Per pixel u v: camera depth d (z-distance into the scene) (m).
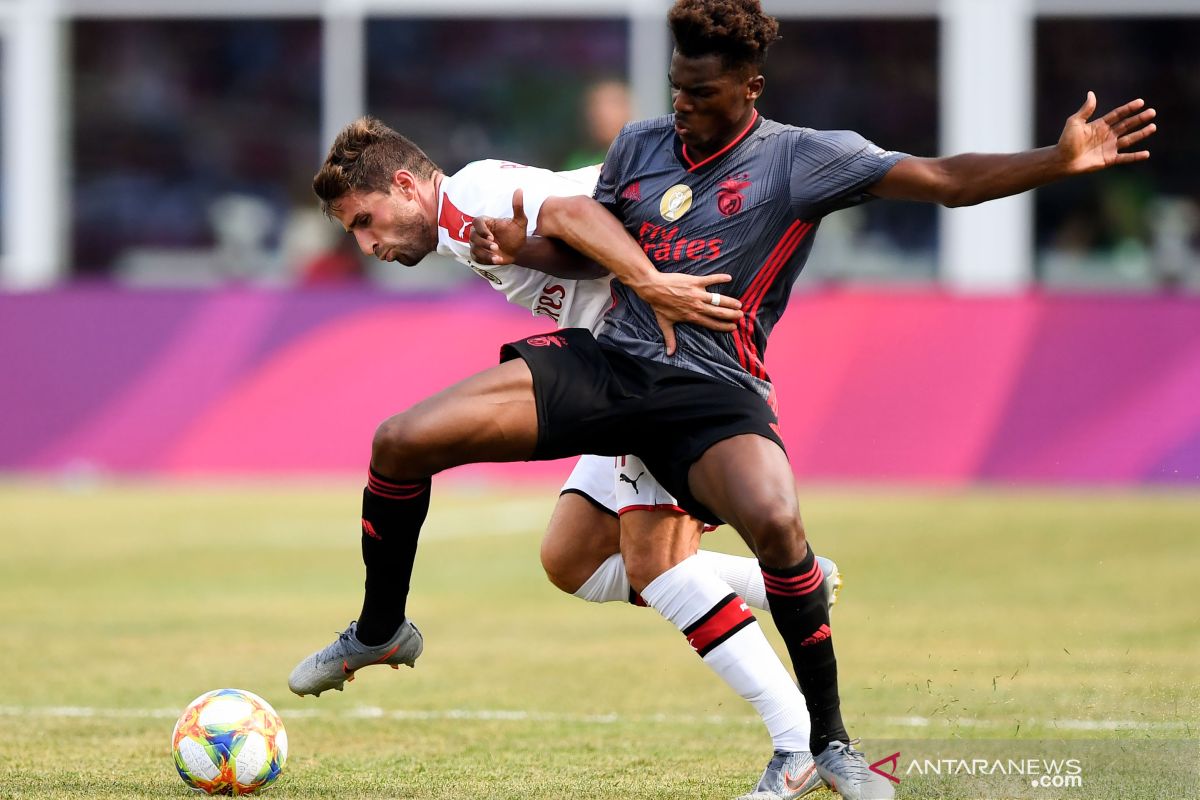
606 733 19.25
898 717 19.86
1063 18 57.75
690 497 15.55
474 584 32.88
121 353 49.12
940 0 58.25
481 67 61.28
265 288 48.91
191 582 32.59
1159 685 21.64
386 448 15.28
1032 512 41.16
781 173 15.48
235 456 48.66
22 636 26.50
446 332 48.16
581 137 61.31
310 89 61.75
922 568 32.91
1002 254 56.56
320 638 26.38
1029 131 58.44
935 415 46.41
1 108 62.00
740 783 16.52
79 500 45.16
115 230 62.44
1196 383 45.50
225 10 61.50
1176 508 41.78
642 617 29.14
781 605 14.84
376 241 16.88
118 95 61.97
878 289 47.00
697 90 15.11
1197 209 57.31
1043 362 46.19
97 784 16.05
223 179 62.09
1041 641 25.11
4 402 49.31
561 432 15.43
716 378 15.58
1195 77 57.22
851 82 59.25
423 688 22.36
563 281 16.84
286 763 17.41
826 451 46.66
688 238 15.65
